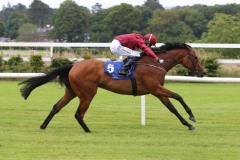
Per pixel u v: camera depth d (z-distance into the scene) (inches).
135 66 485.1
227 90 900.0
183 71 941.8
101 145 421.4
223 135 474.9
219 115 612.4
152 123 549.3
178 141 440.8
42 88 909.8
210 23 1620.3
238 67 975.6
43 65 980.6
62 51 1077.8
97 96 797.9
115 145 421.7
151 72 485.4
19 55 1008.9
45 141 435.5
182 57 503.2
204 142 438.3
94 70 483.8
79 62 492.4
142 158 375.2
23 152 391.5
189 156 383.6
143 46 484.1
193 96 803.4
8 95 793.6
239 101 746.2
